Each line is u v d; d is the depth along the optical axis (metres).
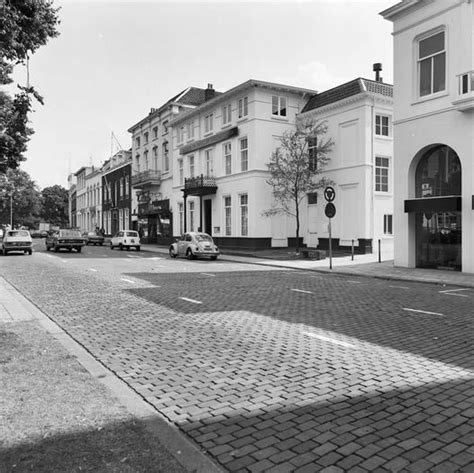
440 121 16.55
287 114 30.25
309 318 8.52
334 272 17.19
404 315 8.79
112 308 9.60
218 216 33.53
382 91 26.05
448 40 16.23
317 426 3.90
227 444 3.58
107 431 3.60
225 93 31.41
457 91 15.59
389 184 26.12
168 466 3.11
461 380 5.07
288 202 29.89
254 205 29.28
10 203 62.47
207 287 12.96
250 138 29.64
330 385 4.91
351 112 25.80
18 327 7.47
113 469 3.04
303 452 3.46
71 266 19.97
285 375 5.25
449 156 16.70
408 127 17.81
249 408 4.29
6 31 6.59
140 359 5.91
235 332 7.41
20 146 8.71
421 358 5.91
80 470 3.01
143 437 3.51
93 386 4.62
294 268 19.16
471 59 15.39
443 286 13.26
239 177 30.80
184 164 38.69
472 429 3.84
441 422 3.98
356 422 3.98
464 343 6.67
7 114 8.15
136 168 51.66
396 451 3.47
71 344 6.55
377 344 6.61
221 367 5.56
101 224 66.31
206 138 34.38
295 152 26.62
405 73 17.91
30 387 4.55
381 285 13.52
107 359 5.91
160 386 4.89
